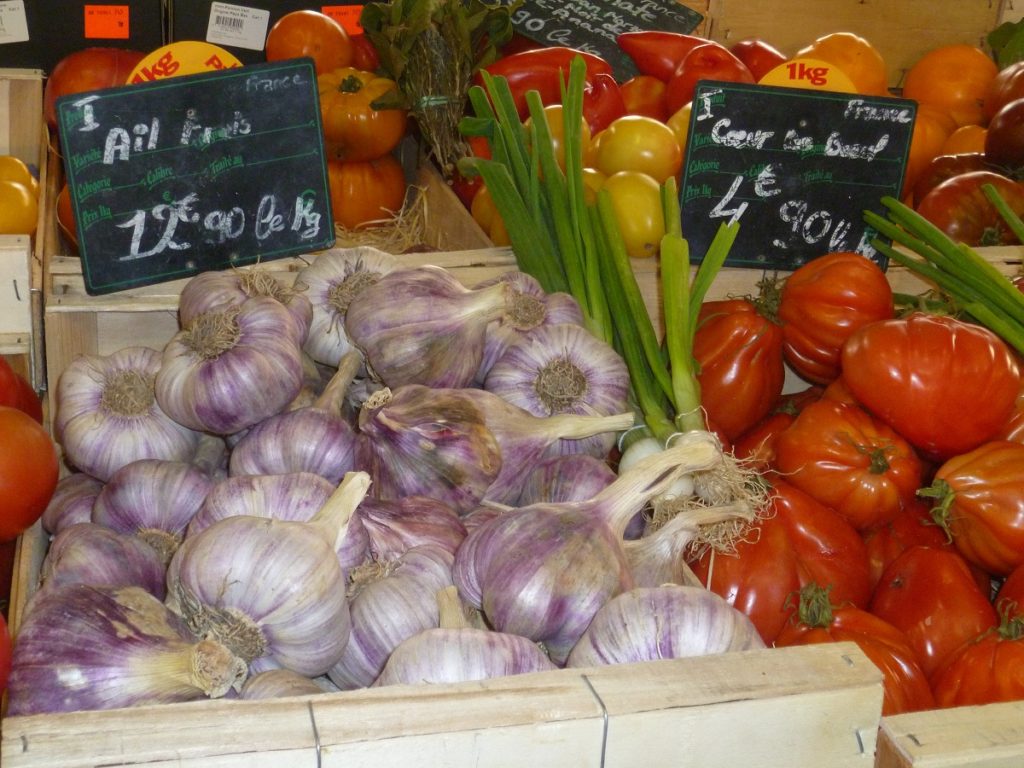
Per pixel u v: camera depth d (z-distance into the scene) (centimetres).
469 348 151
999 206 214
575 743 97
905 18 366
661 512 150
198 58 204
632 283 182
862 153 210
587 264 187
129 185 175
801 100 203
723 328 200
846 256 200
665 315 180
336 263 165
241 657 111
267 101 180
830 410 179
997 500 162
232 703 94
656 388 181
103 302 180
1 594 165
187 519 143
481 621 131
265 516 124
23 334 186
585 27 319
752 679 103
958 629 159
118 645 106
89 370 154
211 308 149
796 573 163
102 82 262
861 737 105
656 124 238
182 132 176
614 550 124
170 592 121
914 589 166
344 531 120
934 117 306
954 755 103
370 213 279
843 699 104
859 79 299
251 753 90
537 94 197
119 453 150
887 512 177
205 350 141
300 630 111
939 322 175
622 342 183
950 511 168
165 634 109
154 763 88
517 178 202
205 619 112
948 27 371
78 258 185
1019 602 157
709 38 356
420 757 93
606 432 155
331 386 153
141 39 290
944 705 149
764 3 355
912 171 291
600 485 145
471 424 138
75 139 169
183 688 106
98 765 87
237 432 149
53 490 151
